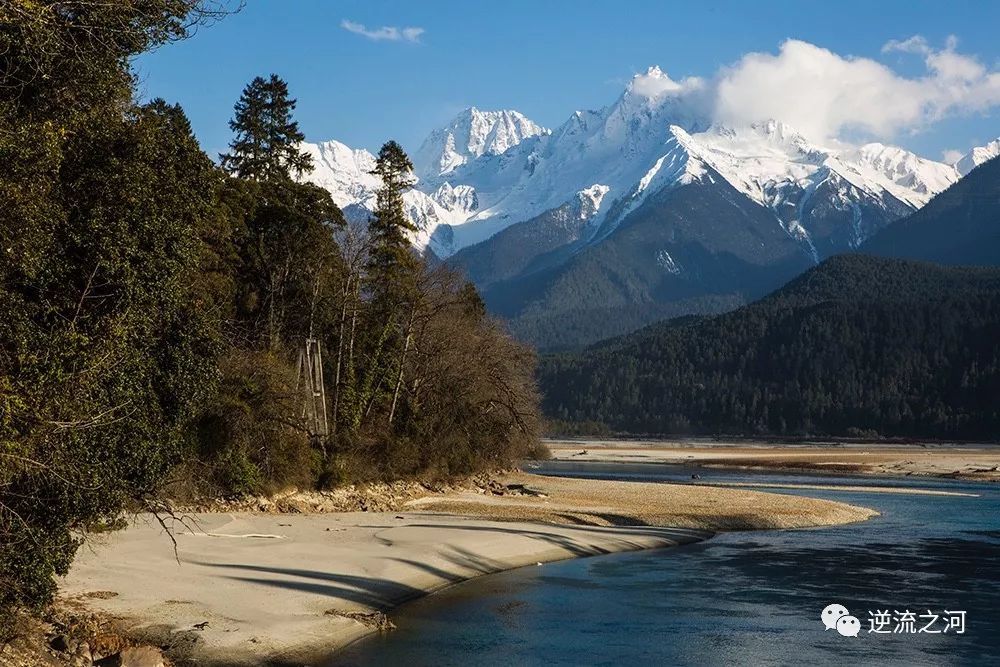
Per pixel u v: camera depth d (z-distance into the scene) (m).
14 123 19.31
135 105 23.86
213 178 25.31
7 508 19.20
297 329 64.00
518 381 83.69
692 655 26.03
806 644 27.52
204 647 24.02
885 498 82.19
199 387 25.77
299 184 65.38
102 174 21.95
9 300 19.56
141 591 28.58
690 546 48.03
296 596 30.16
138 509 25.16
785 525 58.00
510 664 24.73
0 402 18.69
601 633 28.41
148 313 23.22
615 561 42.31
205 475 47.44
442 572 36.97
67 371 20.55
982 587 36.25
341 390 63.50
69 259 21.56
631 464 138.38
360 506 56.16
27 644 21.06
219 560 34.81
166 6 21.25
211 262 50.34
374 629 27.86
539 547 43.94
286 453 54.66
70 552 22.47
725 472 121.94
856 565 41.59
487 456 80.00
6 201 18.95
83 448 20.89
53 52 19.34
